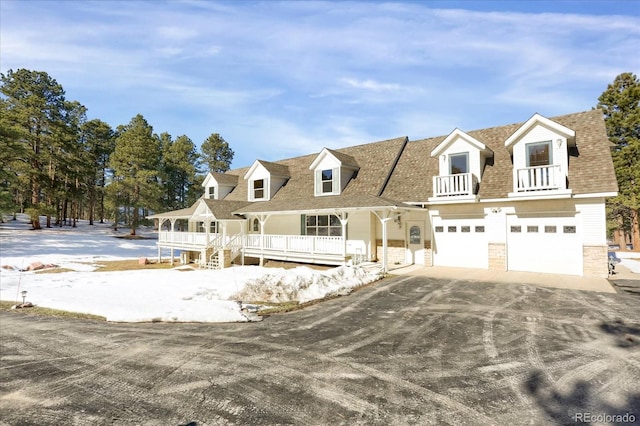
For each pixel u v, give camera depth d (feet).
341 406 13.56
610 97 87.66
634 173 79.00
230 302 32.22
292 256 58.49
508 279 42.09
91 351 20.93
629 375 15.98
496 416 12.62
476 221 51.57
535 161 47.21
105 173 182.60
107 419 12.99
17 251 84.07
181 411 13.43
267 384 15.72
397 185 60.13
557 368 16.88
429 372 16.72
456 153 53.57
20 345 22.35
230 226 81.76
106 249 98.89
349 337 22.63
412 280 43.24
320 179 66.74
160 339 23.08
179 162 180.65
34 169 115.85
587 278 41.70
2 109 109.60
